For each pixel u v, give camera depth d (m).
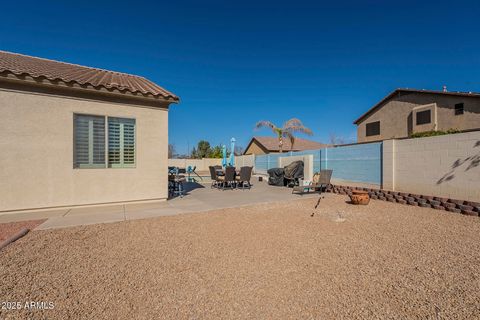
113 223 5.88
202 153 42.81
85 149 7.47
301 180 12.56
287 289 2.95
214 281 3.14
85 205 7.41
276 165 19.22
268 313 2.50
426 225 5.72
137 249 4.21
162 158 8.66
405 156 8.90
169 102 8.59
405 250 4.17
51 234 5.00
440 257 3.88
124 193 8.00
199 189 12.64
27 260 3.72
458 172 7.27
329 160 12.72
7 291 2.86
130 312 2.51
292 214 6.91
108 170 7.74
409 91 20.67
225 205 8.11
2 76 6.14
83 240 4.64
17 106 6.54
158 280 3.16
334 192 11.34
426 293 2.86
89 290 2.91
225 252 4.09
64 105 7.08
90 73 9.59
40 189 6.82
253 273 3.36
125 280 3.15
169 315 2.47
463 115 17.17
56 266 3.53
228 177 12.40
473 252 4.07
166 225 5.73
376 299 2.75
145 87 8.92
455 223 5.87
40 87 6.78
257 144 38.22
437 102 18.70
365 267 3.53
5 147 6.43
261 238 4.80
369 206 8.07
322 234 5.05
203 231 5.26
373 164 10.30
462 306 2.61
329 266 3.57
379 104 23.31
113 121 7.89
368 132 24.62
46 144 6.87
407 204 8.30
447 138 7.57
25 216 6.36
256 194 10.80
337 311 2.53
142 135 8.29
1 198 6.42
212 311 2.53
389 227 5.56
